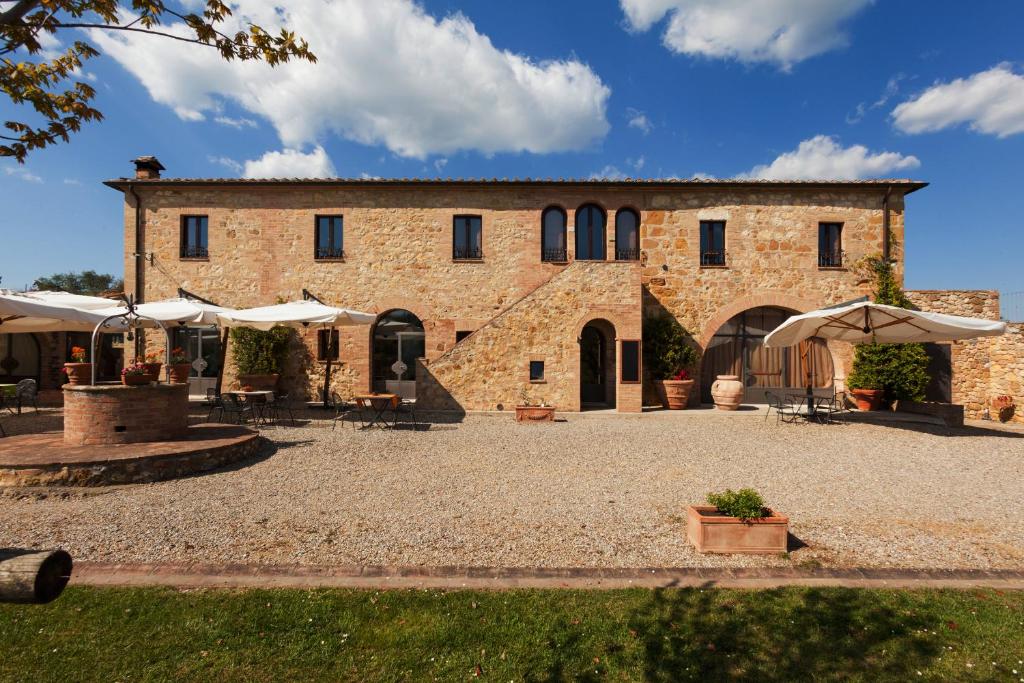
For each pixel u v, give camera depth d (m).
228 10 3.47
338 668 2.41
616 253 14.27
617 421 10.95
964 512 4.95
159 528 4.28
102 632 2.65
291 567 3.51
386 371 14.67
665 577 3.45
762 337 14.70
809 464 7.02
